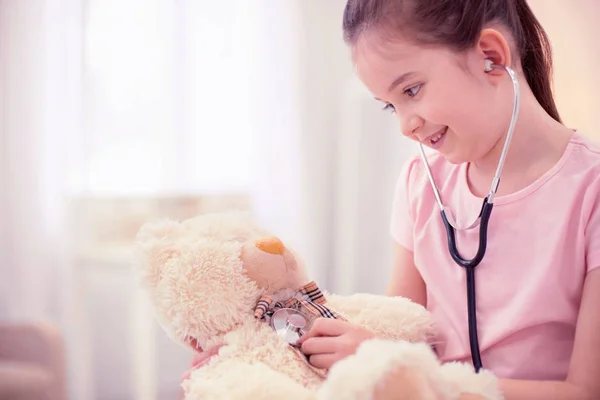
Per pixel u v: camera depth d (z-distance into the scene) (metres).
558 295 0.74
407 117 0.74
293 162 3.09
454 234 0.84
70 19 2.71
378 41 0.72
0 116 2.63
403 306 0.81
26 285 2.61
